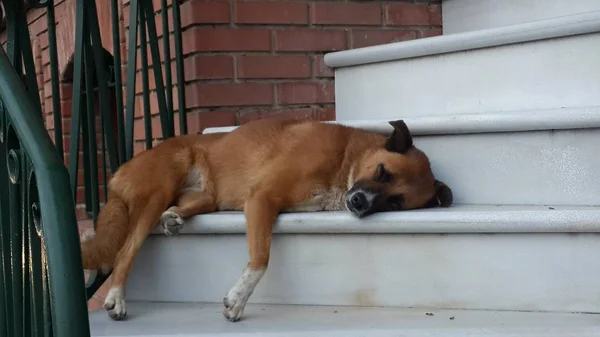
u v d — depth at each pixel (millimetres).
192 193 2398
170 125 2605
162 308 2250
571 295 2072
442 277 2141
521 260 2094
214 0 2684
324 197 2342
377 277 2178
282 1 2746
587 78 2303
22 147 1657
